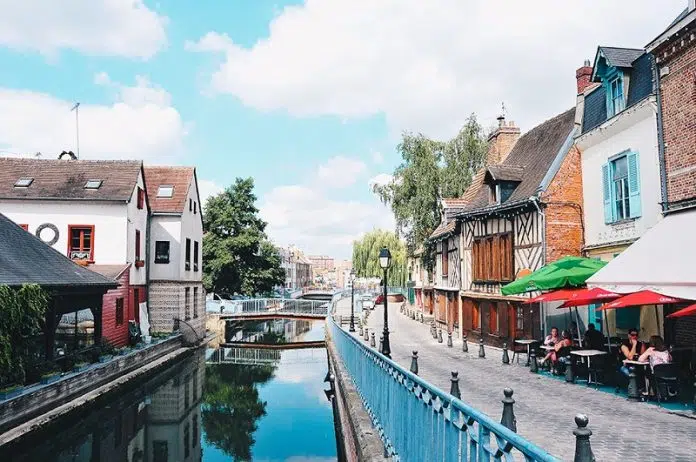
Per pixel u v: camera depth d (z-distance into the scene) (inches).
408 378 233.6
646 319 498.9
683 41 441.4
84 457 503.2
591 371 460.1
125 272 936.3
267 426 616.1
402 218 1147.3
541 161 735.1
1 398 474.9
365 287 3048.7
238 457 505.4
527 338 678.5
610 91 575.8
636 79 534.3
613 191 572.7
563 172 651.5
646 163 504.4
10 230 673.0
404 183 1145.4
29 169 1026.1
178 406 708.0
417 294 1605.6
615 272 392.8
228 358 1152.8
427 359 643.5
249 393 790.5
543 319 646.5
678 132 454.9
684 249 369.1
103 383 686.5
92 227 967.0
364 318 1357.0
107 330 843.4
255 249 1850.4
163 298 1135.0
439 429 185.0
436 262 1191.6
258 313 1569.9
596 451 252.5
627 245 537.0
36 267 623.8
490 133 1117.7
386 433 284.0
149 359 896.3
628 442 268.1
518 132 1007.6
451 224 1002.7
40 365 580.1
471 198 1001.5
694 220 408.2
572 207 650.8
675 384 366.6
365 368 386.6
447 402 176.7
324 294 3740.2
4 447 439.2
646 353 380.8
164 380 881.5
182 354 1060.5
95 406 628.7
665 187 470.0
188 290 1242.0
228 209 1831.9
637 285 359.9
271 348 1311.5
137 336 946.1
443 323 1114.7
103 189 984.3
